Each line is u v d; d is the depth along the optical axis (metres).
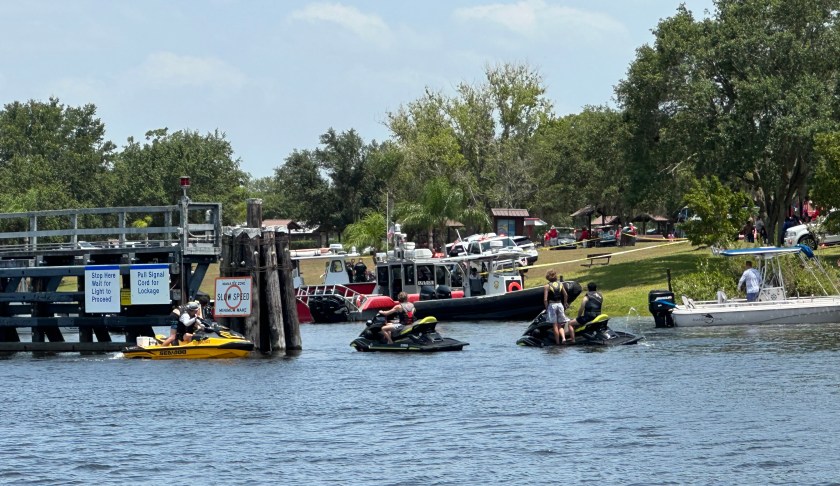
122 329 161.12
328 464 62.97
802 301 145.50
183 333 115.00
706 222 173.88
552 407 79.12
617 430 70.38
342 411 79.69
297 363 108.69
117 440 70.44
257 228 117.56
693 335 130.88
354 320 181.62
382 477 59.81
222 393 89.31
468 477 59.50
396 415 77.50
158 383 95.88
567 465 61.56
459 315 173.12
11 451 67.50
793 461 61.34
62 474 61.62
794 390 83.75
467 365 104.56
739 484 57.12
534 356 111.00
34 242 125.62
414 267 181.75
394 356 113.94
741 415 74.19
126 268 117.56
